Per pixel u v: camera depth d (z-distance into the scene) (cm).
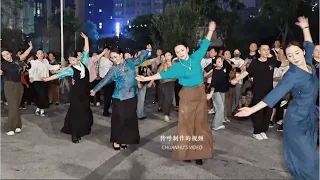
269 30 3897
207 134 564
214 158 610
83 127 714
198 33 2272
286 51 437
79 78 706
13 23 3556
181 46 548
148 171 544
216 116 830
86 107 718
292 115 438
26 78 1129
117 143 656
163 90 930
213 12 3397
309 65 454
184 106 556
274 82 833
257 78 746
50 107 1161
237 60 974
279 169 555
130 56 773
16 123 787
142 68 952
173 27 2269
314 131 445
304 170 437
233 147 681
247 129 841
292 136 441
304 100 432
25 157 614
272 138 756
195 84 554
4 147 675
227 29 3578
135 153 638
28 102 1200
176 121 938
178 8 2314
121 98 639
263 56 750
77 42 4425
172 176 522
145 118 975
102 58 1091
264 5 3647
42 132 802
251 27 4034
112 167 563
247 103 963
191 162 587
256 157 617
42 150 657
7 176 523
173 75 551
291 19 3422
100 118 981
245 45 3534
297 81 426
